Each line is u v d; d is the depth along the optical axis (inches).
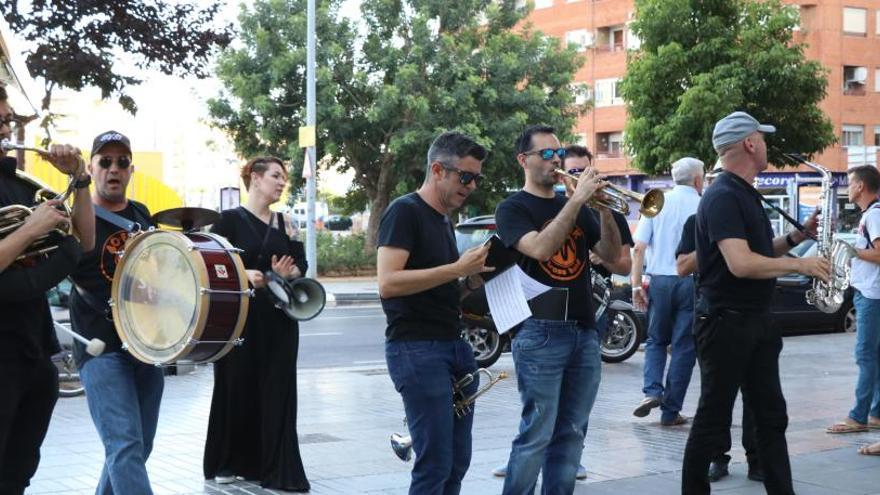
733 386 224.8
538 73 1344.7
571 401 210.5
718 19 1182.9
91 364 199.0
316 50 1256.8
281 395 257.0
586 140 2176.4
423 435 187.8
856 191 325.7
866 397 329.1
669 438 326.0
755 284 223.0
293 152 1252.5
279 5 1261.1
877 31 2000.5
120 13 570.3
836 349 571.2
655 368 349.1
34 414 164.9
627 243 216.8
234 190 852.6
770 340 226.8
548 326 203.8
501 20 1364.4
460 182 191.8
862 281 324.2
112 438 193.0
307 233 1037.8
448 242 195.0
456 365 193.0
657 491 256.8
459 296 197.9
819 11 1952.5
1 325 154.3
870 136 2000.5
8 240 146.5
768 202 230.4
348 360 555.2
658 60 1195.3
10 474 163.9
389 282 183.9
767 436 228.7
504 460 293.6
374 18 1295.5
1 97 154.6
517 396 415.8
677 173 347.3
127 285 193.6
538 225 206.4
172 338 185.8
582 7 2192.4
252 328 257.1
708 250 224.8
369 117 1221.7
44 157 161.0
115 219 206.7
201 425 351.3
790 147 1184.2
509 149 1273.4
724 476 271.7
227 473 264.5
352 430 339.9
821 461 287.9
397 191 1293.1
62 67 544.1
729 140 224.2
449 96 1237.7
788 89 1166.3
